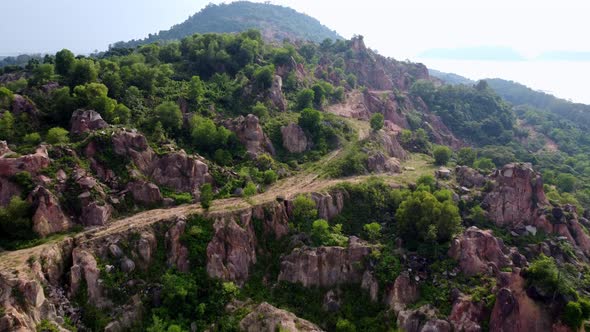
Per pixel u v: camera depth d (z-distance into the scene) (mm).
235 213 93562
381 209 109438
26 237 79125
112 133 100688
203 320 78500
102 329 71938
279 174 119000
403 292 82750
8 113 102750
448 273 85562
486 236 91188
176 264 85125
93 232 84062
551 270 72750
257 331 76188
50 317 67688
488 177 124500
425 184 116312
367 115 193750
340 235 96500
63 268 76875
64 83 126562
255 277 90125
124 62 162750
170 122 118875
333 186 110438
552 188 137875
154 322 73438
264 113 140500
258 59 182625
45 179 86562
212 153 118438
